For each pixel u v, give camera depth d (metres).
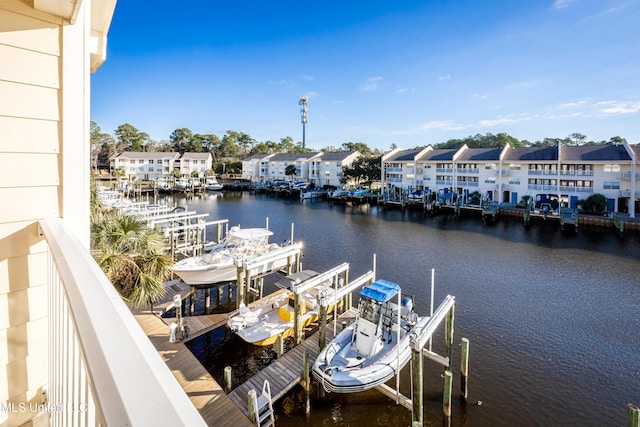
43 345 2.56
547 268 18.84
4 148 2.34
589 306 14.05
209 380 8.23
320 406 8.58
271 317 11.48
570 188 33.03
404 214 37.16
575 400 8.62
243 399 7.95
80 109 2.65
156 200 47.38
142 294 8.09
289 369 9.03
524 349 10.80
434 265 19.38
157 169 68.12
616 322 12.66
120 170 61.22
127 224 8.57
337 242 24.59
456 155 42.03
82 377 1.16
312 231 28.39
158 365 0.74
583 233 26.80
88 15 2.71
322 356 8.92
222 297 14.92
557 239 25.31
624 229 27.02
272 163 69.94
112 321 0.91
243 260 12.88
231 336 11.42
